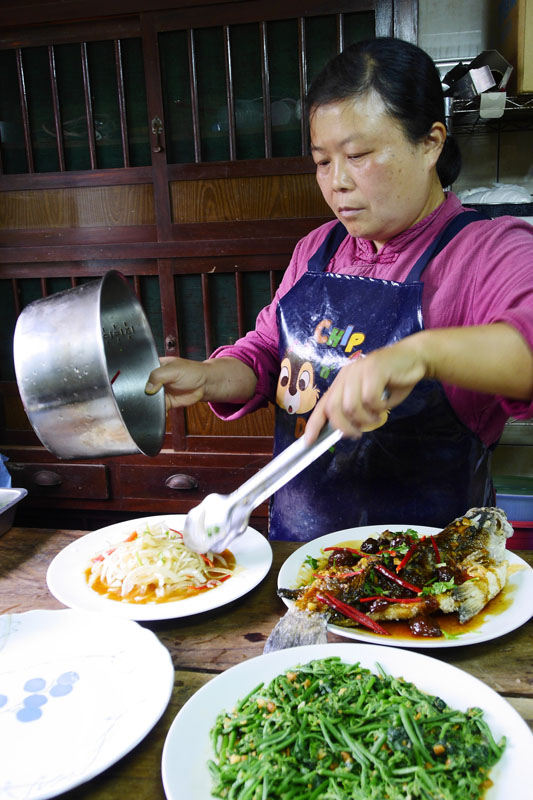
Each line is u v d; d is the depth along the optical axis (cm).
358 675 90
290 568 124
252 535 144
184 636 111
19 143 304
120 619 106
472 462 151
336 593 108
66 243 306
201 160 287
